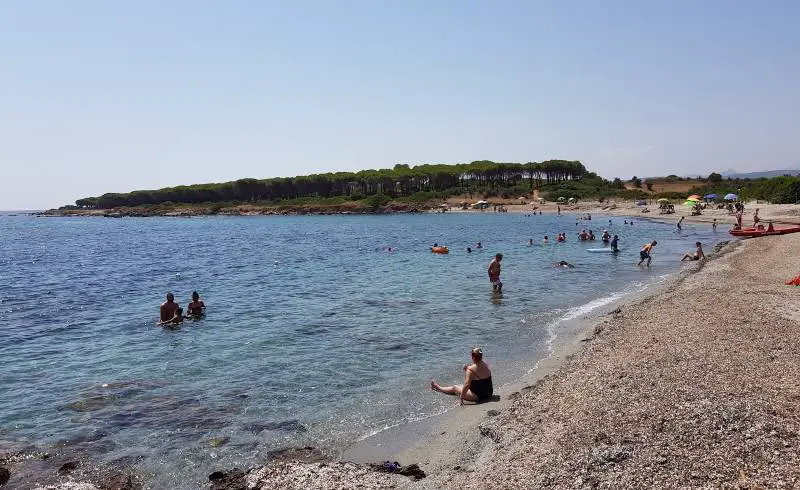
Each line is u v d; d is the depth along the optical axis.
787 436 8.02
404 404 11.55
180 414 11.16
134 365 14.69
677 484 6.95
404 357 15.05
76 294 28.25
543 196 149.75
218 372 13.94
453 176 175.12
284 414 11.11
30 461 9.19
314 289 27.56
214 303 24.22
